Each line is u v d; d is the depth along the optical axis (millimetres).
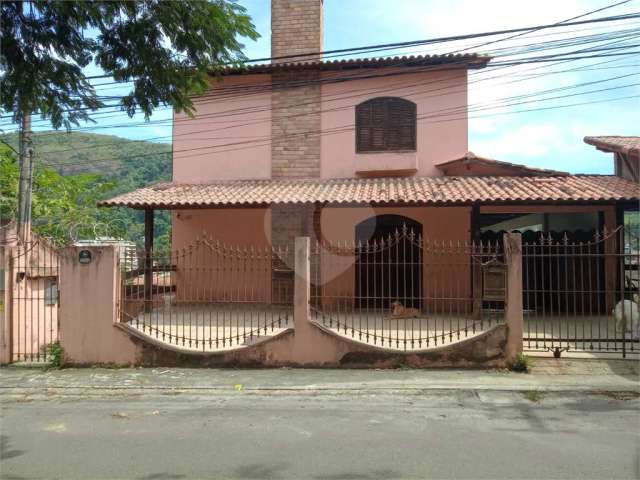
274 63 14141
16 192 16109
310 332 7523
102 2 5914
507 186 11625
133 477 4109
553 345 8352
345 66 13672
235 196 12078
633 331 8656
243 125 14391
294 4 14555
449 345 7316
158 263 9289
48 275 9031
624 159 12211
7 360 8031
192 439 4945
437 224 13008
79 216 16953
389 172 13711
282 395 6406
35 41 6152
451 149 13539
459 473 4090
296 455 4500
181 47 6504
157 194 12719
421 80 13695
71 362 7859
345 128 13984
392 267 13062
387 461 4340
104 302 7871
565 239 7652
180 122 14609
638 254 7605
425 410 5750
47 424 5469
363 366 7410
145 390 6699
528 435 4934
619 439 4816
